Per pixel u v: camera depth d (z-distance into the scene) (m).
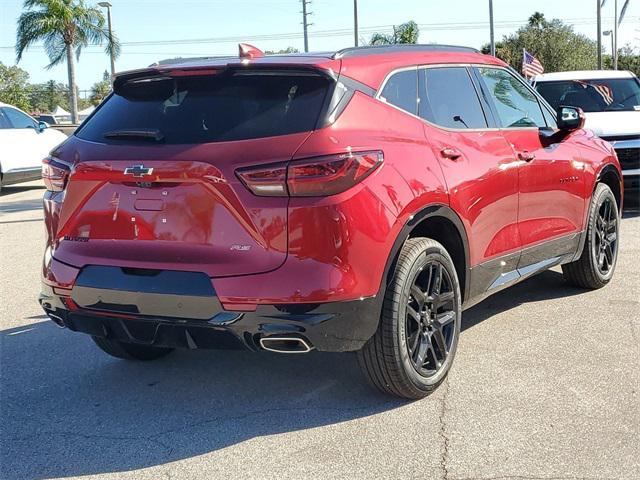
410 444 3.55
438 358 4.16
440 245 4.07
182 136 3.67
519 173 4.85
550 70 54.56
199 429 3.82
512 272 5.00
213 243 3.50
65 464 3.48
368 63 4.02
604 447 3.45
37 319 5.95
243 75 3.81
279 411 4.00
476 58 4.98
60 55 33.03
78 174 3.80
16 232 10.29
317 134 3.48
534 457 3.38
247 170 3.44
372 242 3.54
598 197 6.00
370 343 3.79
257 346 3.55
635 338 4.96
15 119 14.88
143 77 4.02
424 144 4.04
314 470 3.34
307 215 3.39
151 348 4.86
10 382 4.55
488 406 3.94
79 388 4.44
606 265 6.32
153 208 3.61
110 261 3.72
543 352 4.75
